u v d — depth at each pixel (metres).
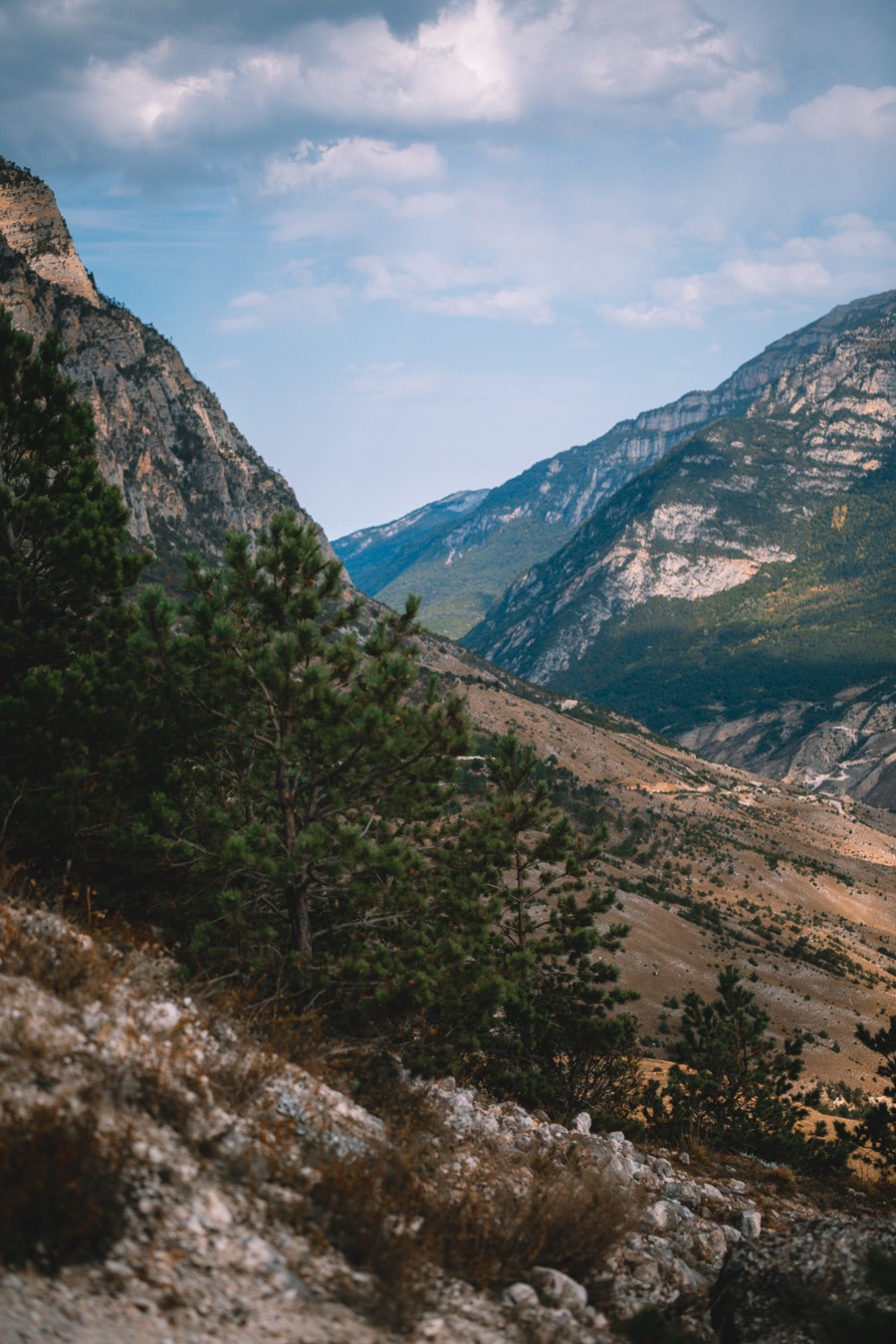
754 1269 7.90
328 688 12.27
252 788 13.18
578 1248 7.57
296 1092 8.16
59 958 7.59
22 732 12.14
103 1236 5.07
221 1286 5.16
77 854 11.89
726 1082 26.06
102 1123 5.86
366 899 12.88
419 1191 7.27
